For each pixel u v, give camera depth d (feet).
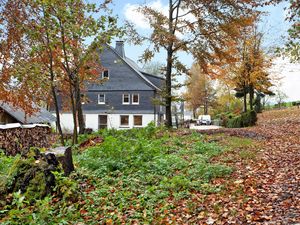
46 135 66.74
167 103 78.69
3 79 59.36
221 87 168.04
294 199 21.58
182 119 183.83
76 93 55.36
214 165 31.50
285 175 27.84
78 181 27.94
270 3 52.24
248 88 125.18
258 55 106.93
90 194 25.00
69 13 48.47
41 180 23.95
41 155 26.18
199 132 66.13
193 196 23.79
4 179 24.04
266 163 33.14
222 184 26.50
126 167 33.12
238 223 18.61
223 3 71.20
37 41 53.21
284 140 49.75
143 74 172.04
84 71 68.23
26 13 53.57
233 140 51.55
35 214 19.51
